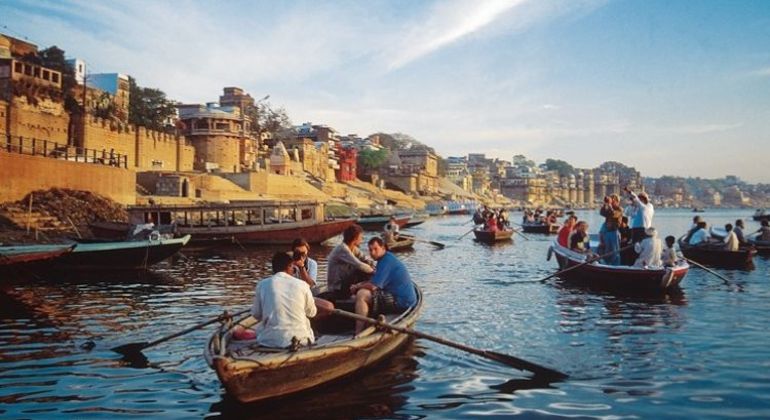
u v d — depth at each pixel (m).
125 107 67.69
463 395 7.55
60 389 7.75
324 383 7.65
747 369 8.66
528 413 6.91
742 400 7.33
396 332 8.75
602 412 6.95
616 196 17.70
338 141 123.88
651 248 16.02
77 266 20.12
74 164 36.03
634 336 10.81
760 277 19.42
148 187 53.84
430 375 8.37
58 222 31.52
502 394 7.59
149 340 10.48
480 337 10.74
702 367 8.77
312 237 35.19
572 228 21.25
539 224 51.06
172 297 15.34
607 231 17.52
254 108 101.88
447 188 160.00
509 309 13.55
